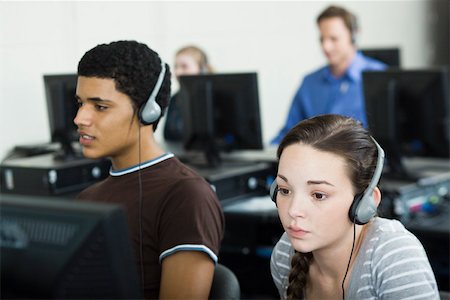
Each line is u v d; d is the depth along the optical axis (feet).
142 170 5.29
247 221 10.12
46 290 2.87
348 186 4.12
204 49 14.71
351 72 12.36
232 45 15.37
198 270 4.93
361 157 4.15
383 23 20.35
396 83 9.52
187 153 11.28
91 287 2.88
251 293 10.67
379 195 4.42
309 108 12.87
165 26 13.80
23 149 10.94
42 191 9.36
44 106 11.55
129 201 5.22
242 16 15.65
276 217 9.57
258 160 10.66
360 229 4.46
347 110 12.42
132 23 13.08
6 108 10.97
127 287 2.90
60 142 10.12
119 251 2.85
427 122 9.40
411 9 21.74
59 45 11.75
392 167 9.73
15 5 11.00
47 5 11.51
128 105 5.13
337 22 12.16
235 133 10.38
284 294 5.08
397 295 4.22
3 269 2.95
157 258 5.16
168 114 13.12
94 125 5.11
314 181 4.06
